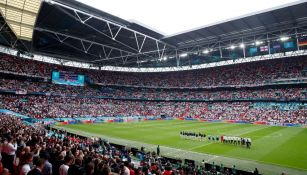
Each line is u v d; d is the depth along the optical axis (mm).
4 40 60312
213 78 83062
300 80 63938
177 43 61875
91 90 81375
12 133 15914
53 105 64312
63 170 8086
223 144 31297
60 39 59375
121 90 89125
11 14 36188
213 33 54062
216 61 79938
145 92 90438
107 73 91562
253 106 68562
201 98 80562
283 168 20688
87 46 66875
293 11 42406
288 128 49625
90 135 39219
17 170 9047
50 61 79750
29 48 64750
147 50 68938
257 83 71062
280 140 34406
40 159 6520
